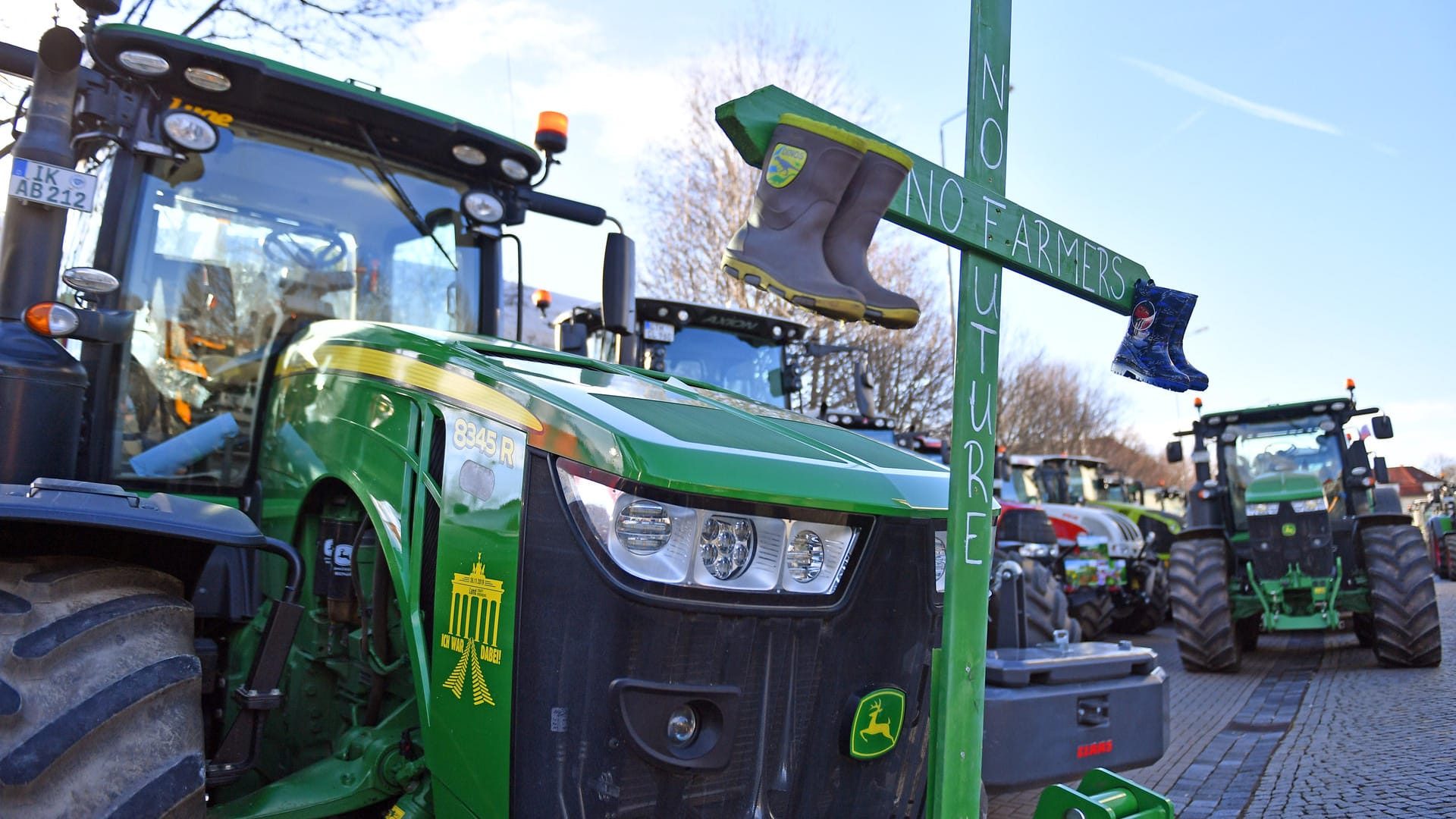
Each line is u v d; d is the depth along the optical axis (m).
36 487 1.92
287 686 2.59
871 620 2.07
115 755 1.73
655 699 1.82
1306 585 8.29
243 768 2.06
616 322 3.46
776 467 1.98
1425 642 7.63
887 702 2.09
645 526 1.83
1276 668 8.39
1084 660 3.09
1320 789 4.48
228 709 2.46
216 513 2.11
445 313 3.35
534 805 1.83
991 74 2.00
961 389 1.91
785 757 1.96
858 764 2.07
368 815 2.31
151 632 1.94
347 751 2.26
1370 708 6.31
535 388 2.04
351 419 2.47
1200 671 8.26
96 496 1.96
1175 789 4.64
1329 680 7.54
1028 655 3.13
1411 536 7.90
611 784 1.80
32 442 2.43
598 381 2.35
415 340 2.44
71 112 2.56
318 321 3.09
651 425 1.96
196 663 1.96
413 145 3.26
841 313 1.65
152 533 1.98
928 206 1.80
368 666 2.33
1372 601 7.91
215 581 2.35
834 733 2.03
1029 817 4.12
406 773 2.16
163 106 2.87
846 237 1.71
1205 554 8.28
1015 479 15.41
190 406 2.89
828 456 2.16
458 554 2.03
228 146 3.01
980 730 1.94
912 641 2.15
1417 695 6.64
